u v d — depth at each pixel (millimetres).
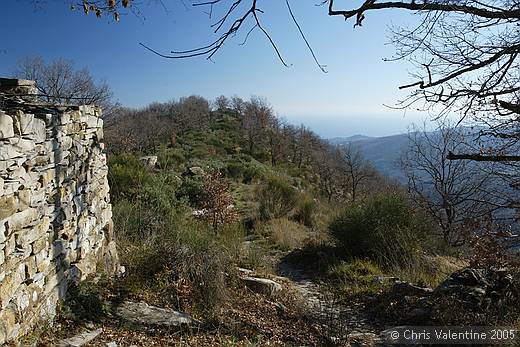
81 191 4445
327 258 8539
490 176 4531
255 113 34188
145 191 9625
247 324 4621
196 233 7574
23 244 3070
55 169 3748
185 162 20281
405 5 3209
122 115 26406
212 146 27578
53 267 3646
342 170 25109
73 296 4004
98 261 4945
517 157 3953
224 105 45094
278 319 5004
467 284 5293
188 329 4129
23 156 3096
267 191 14133
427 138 10359
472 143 4387
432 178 10359
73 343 3316
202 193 12133
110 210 5605
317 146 33281
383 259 8195
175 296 4867
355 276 7301
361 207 9320
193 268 5434
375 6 3287
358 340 4613
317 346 4332
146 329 3936
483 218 4379
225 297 5223
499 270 5098
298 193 15227
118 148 20547
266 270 7445
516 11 3225
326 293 6551
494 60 3549
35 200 3299
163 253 5742
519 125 3936
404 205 8766
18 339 2939
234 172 19828
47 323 3414
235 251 7855
